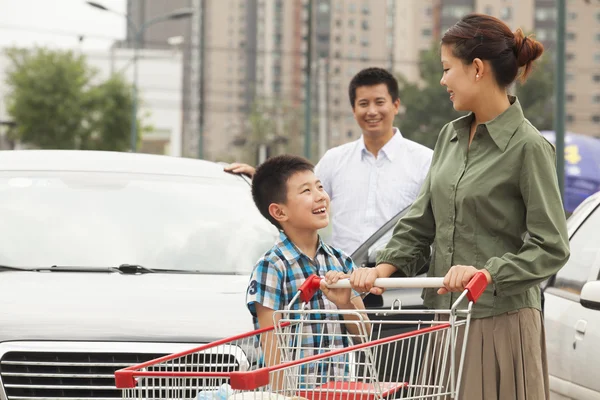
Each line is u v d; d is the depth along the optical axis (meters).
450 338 4.45
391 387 4.30
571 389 7.38
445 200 4.92
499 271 4.55
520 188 4.78
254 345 5.18
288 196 5.18
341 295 4.92
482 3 151.75
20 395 5.65
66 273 6.48
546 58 77.12
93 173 7.39
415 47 153.50
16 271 6.50
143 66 98.75
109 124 68.31
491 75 4.86
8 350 5.65
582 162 20.66
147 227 6.94
